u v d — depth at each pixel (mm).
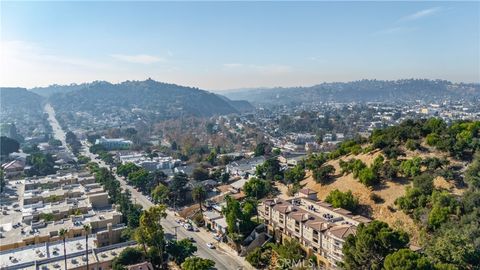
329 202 124812
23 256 103500
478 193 94688
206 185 190500
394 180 123562
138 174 197375
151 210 105312
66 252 106438
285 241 112125
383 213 114250
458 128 135125
